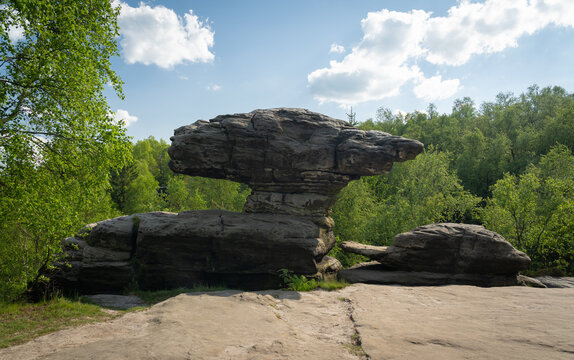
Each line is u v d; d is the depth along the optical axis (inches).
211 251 622.5
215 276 623.2
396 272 644.1
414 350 236.4
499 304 395.9
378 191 1845.5
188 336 260.4
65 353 229.0
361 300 430.0
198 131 653.9
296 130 669.3
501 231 1112.8
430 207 1344.7
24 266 747.4
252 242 608.7
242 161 652.1
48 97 512.1
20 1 433.4
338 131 664.4
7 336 286.4
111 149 551.5
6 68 474.0
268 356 227.0
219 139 647.8
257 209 681.0
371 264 711.1
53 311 368.8
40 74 479.2
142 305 499.8
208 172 663.8
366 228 1258.6
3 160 469.1
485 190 1936.5
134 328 289.4
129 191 1937.7
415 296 457.4
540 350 228.8
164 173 3253.0
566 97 2610.7
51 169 540.7
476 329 287.3
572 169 1326.3
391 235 1206.9
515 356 218.8
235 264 613.9
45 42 491.5
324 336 286.8
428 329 290.4
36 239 653.3
